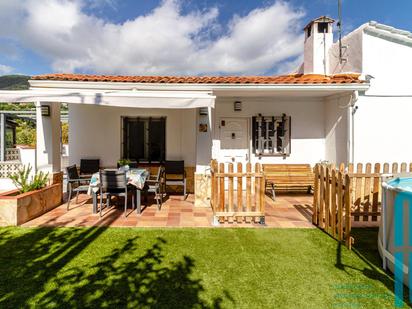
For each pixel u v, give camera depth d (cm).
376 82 897
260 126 1068
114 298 343
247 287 375
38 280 383
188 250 495
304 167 1036
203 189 817
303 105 1075
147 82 825
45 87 809
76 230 596
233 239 553
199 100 684
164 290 363
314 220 651
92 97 662
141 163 1082
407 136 906
